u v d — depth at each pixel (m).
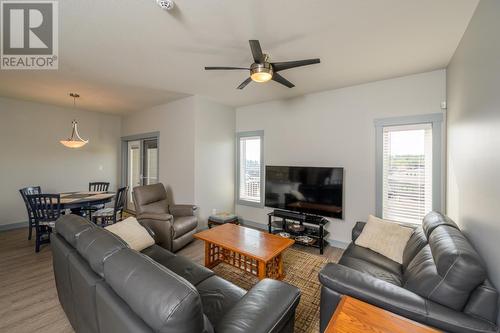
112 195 4.24
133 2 1.70
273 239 2.63
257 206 4.59
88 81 3.39
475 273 1.17
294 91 3.76
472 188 1.73
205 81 3.36
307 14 1.82
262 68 2.16
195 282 1.70
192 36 2.16
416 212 2.99
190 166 4.21
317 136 3.80
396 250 2.20
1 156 4.32
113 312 1.00
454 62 2.38
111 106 4.96
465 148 1.94
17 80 3.35
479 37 1.62
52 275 2.60
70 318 1.65
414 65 2.73
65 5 1.73
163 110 4.74
